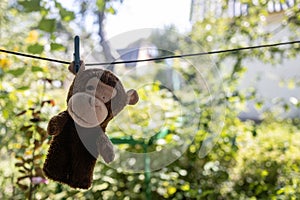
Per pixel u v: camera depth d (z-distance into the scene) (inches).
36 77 108.8
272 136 166.2
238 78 159.2
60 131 44.6
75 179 44.8
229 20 168.6
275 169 150.1
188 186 129.2
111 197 126.9
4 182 116.0
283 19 165.9
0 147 111.2
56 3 100.1
